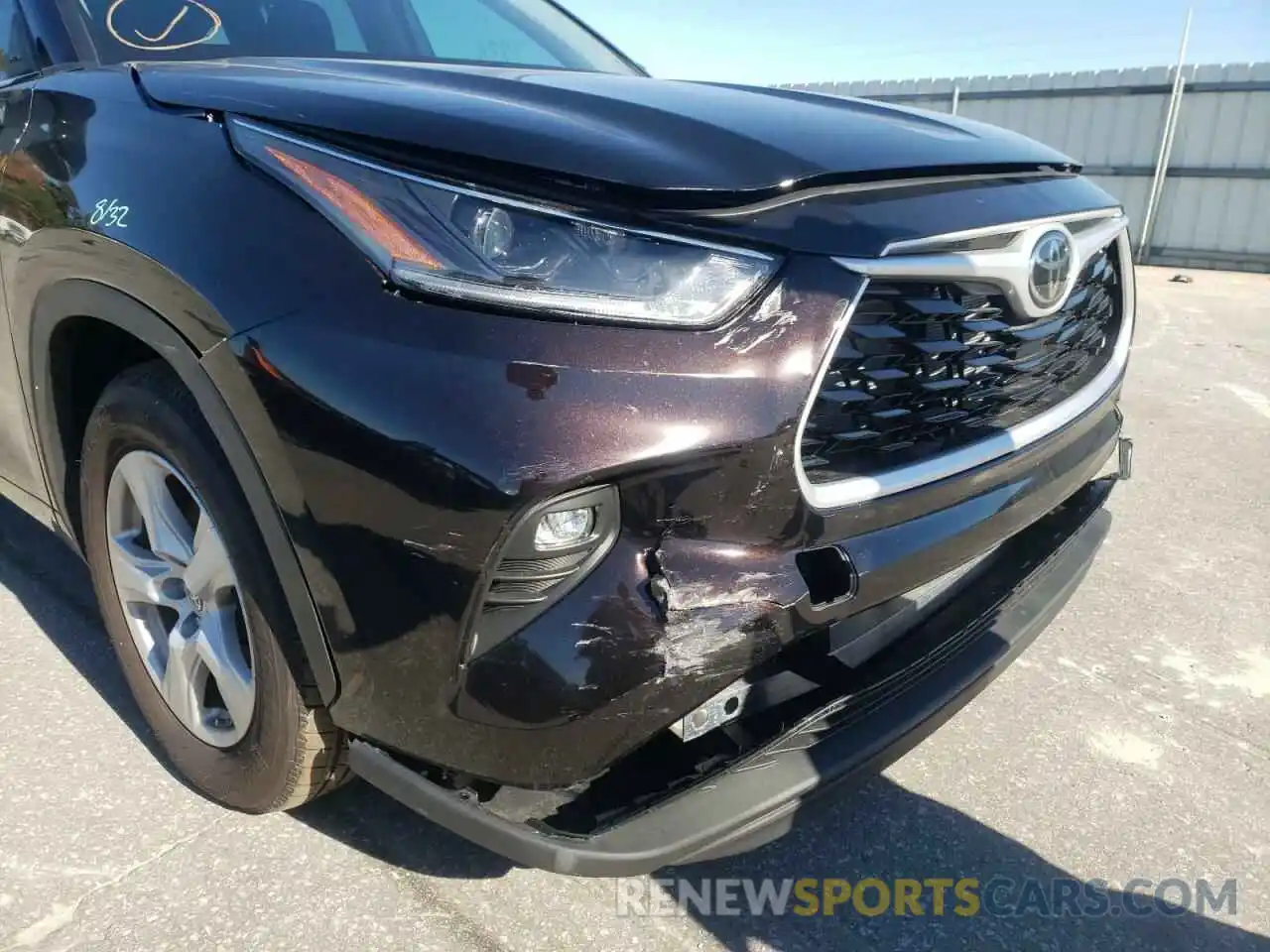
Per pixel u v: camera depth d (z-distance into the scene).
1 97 2.13
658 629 1.36
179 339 1.58
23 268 1.94
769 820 1.54
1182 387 5.89
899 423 1.64
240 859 1.88
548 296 1.36
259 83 1.74
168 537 1.86
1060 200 1.91
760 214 1.47
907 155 1.72
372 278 1.41
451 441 1.32
